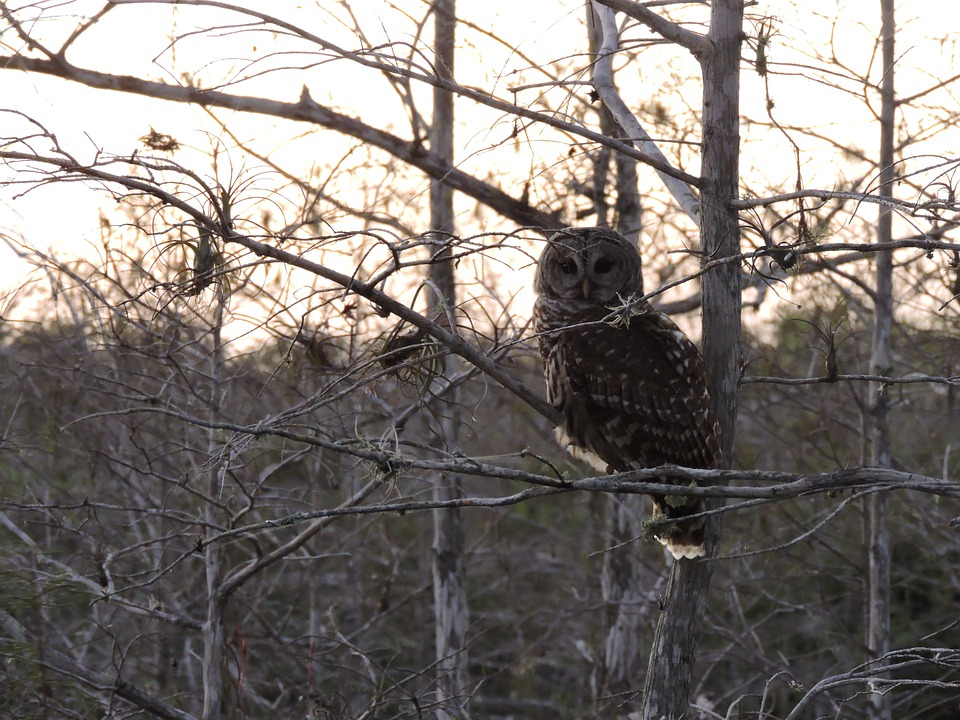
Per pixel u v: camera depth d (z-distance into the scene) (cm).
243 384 1168
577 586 1939
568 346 988
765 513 1522
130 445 1358
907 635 1697
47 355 1309
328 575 1684
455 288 1273
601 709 1485
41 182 674
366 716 1113
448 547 1423
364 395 1080
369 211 1296
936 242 619
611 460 991
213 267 759
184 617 1088
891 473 691
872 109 1245
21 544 1035
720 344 864
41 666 931
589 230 1009
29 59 1174
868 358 1593
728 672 1831
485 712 1811
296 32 745
